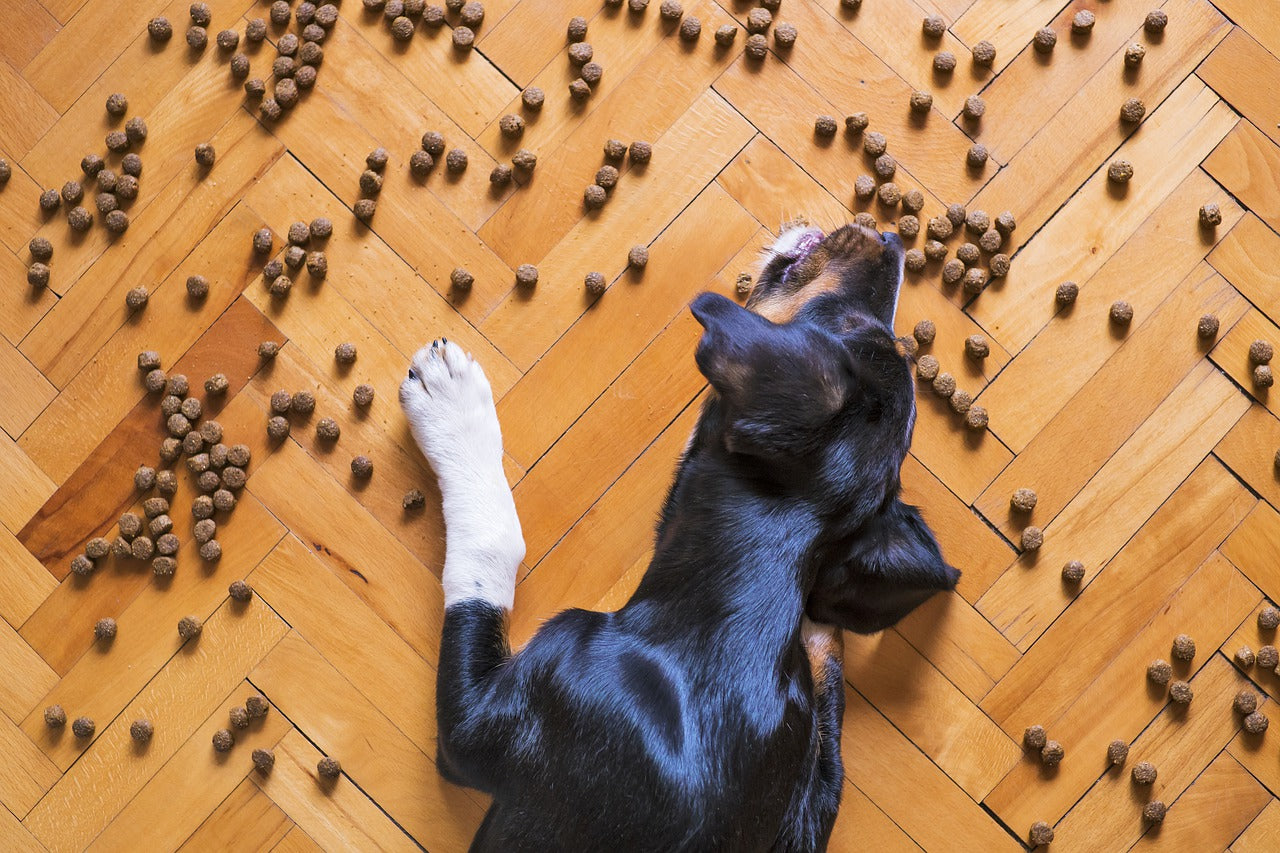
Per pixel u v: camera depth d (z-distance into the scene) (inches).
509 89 70.1
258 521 68.7
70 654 68.4
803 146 70.1
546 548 68.7
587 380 69.2
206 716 68.3
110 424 69.0
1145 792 68.8
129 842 67.9
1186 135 70.4
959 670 68.9
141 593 68.5
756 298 66.8
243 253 69.4
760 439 59.5
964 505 69.3
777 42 70.2
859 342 61.4
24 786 68.0
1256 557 69.4
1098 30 70.7
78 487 68.8
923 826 68.4
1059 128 70.3
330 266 69.4
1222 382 69.8
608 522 68.8
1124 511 69.5
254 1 70.2
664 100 70.1
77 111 69.8
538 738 61.8
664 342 69.4
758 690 60.9
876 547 62.2
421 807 68.1
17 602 68.5
